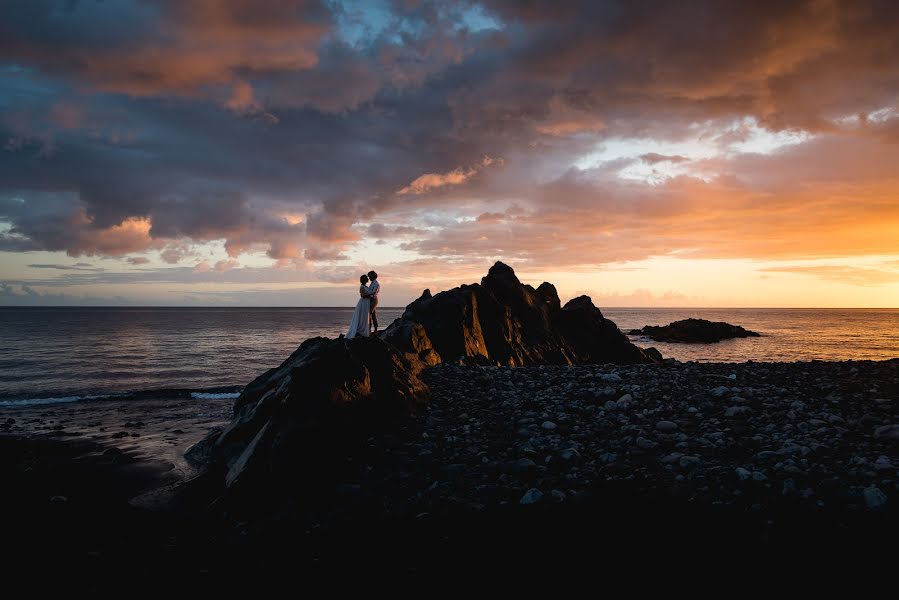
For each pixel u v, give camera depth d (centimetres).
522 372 1920
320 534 816
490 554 689
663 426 1169
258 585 660
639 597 557
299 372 1173
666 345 7288
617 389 1545
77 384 3369
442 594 598
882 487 773
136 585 686
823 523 691
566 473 972
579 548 683
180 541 858
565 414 1345
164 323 13050
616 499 830
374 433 1221
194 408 2420
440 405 1473
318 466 1048
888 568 578
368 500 934
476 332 2684
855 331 10756
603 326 3519
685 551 651
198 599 638
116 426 2006
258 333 9250
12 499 1092
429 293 3027
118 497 1141
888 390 1343
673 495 823
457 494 920
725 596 548
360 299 1917
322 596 616
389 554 717
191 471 1345
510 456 1091
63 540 869
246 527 896
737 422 1180
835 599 530
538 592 585
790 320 17662
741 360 5219
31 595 665
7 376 3734
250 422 1370
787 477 849
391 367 1420
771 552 630
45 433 1877
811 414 1180
